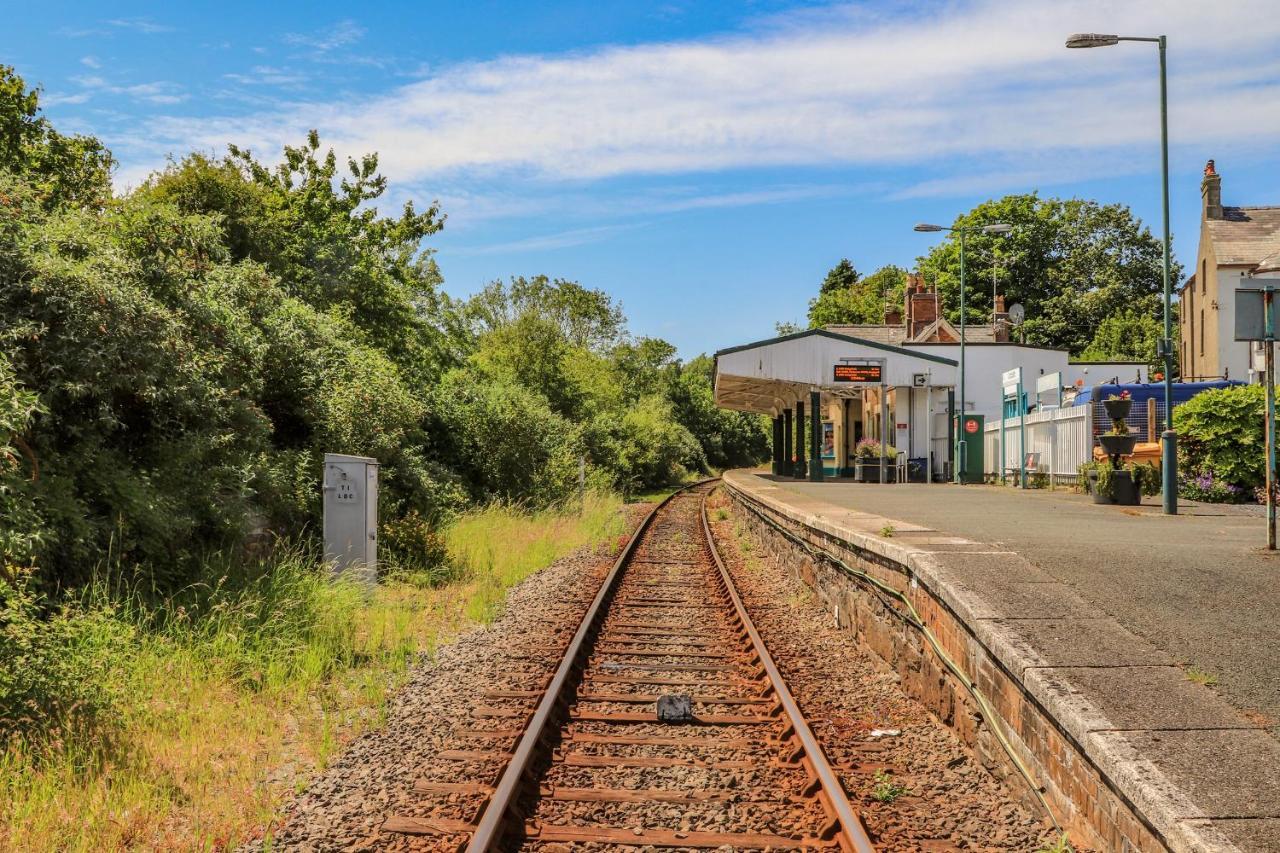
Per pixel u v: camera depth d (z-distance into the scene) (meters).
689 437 72.88
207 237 13.79
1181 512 16.02
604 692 8.11
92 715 6.32
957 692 6.94
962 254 33.72
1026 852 4.89
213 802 5.55
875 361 37.44
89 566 8.66
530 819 5.24
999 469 30.80
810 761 5.95
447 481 19.91
